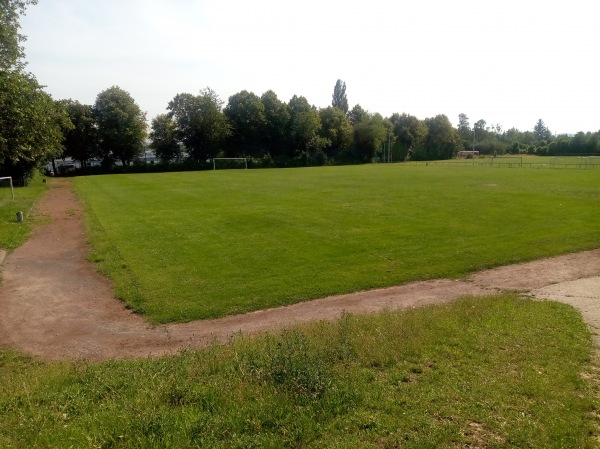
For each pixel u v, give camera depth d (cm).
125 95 8569
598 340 873
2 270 1698
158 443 521
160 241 2062
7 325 1198
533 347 819
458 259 1744
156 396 642
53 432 564
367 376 700
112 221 2577
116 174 7406
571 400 616
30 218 2762
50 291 1462
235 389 647
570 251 1861
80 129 8125
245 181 5175
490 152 14600
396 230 2222
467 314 1024
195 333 1117
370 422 562
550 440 524
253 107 9825
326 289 1427
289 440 525
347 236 2108
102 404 648
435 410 593
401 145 12744
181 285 1466
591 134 12500
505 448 509
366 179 5238
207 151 9588
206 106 9300
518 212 2678
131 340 1091
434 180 4959
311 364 703
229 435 541
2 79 2466
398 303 1302
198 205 3158
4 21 2659
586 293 1322
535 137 18412
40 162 5138
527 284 1466
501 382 673
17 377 844
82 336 1121
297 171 7300
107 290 1461
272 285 1460
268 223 2438
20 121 2798
